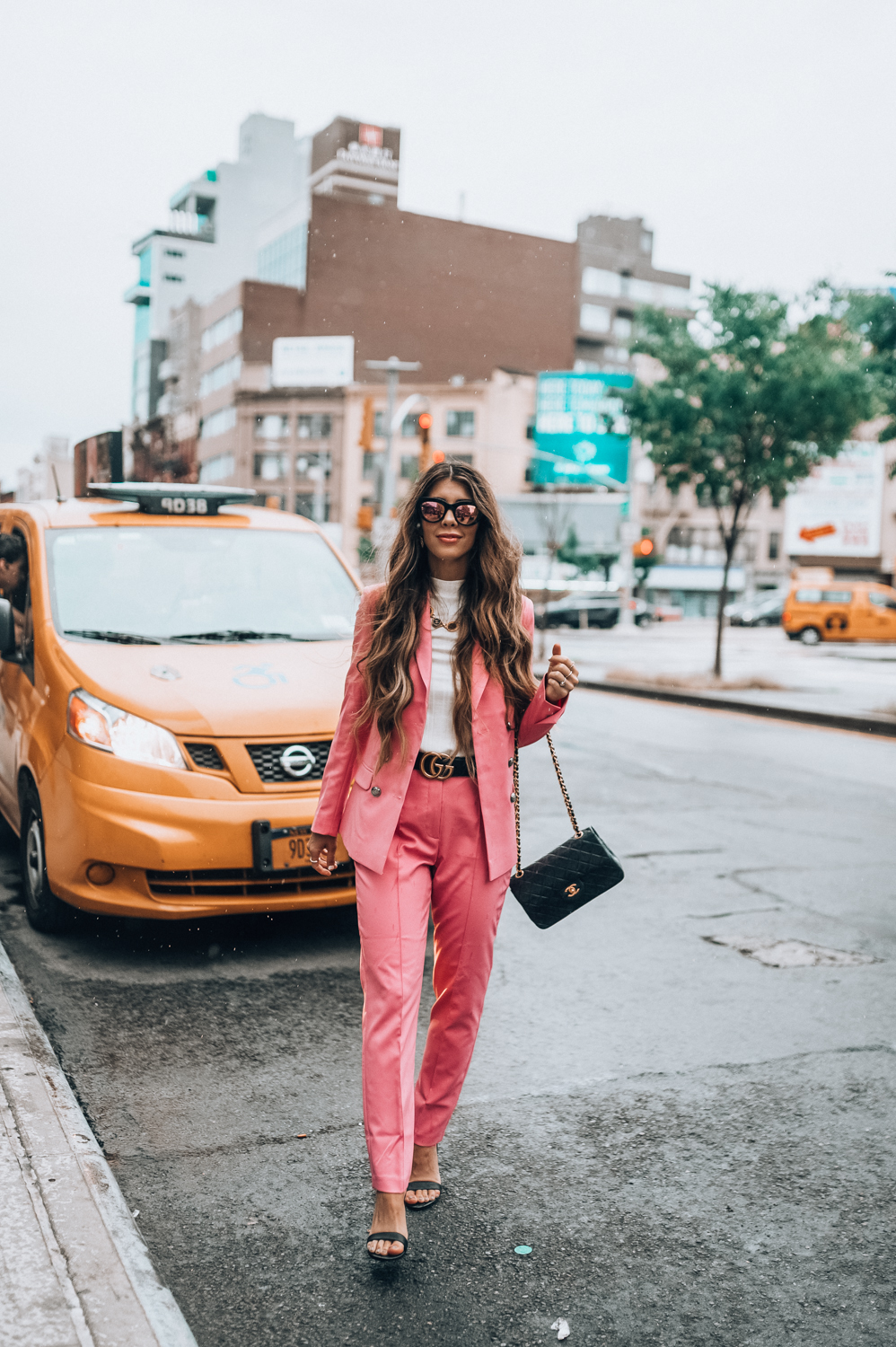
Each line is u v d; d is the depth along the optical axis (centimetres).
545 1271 276
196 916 461
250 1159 324
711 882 653
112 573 573
